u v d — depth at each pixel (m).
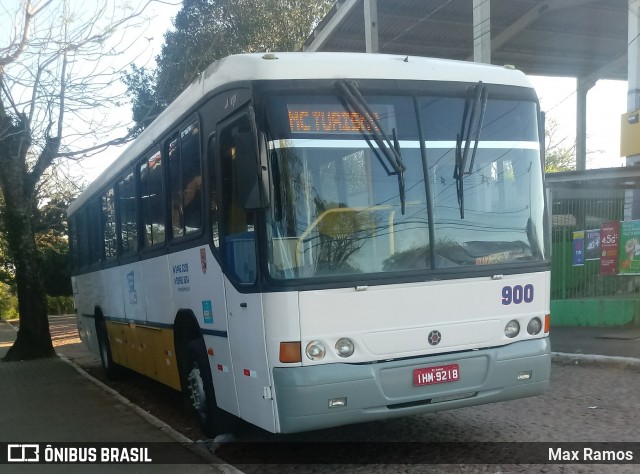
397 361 4.85
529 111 5.62
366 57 5.27
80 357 16.14
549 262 5.53
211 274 5.73
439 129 5.22
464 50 23.58
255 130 4.58
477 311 5.14
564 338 11.00
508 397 5.23
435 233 5.08
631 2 14.35
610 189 12.96
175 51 18.50
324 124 4.89
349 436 6.29
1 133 9.09
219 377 5.71
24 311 14.76
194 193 6.16
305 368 4.62
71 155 9.34
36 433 7.05
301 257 4.70
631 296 11.95
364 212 4.90
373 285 4.81
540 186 5.61
